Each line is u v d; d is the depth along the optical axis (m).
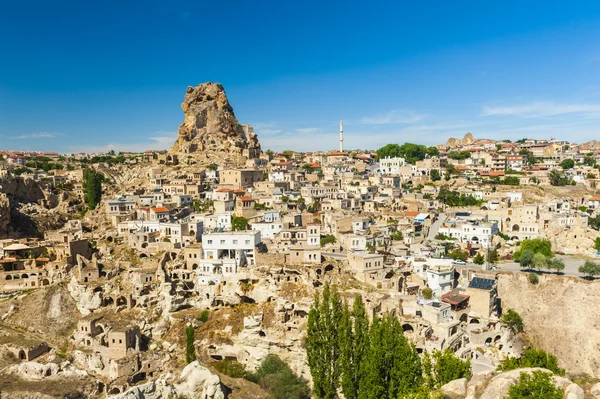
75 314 162.62
